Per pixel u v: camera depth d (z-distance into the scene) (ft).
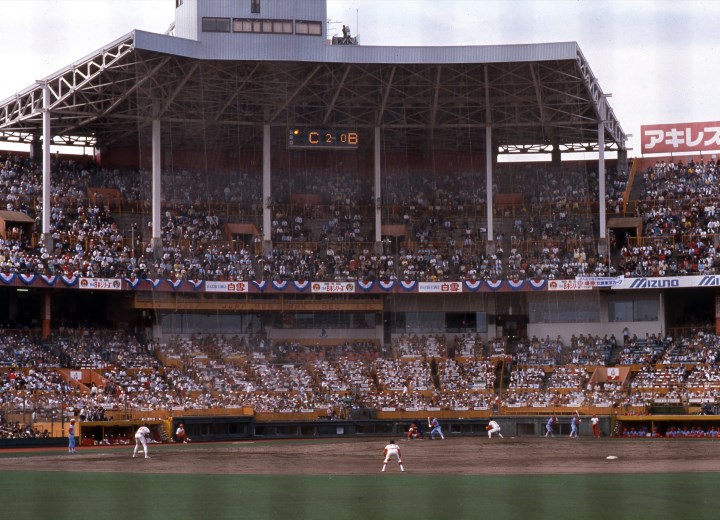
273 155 249.14
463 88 257.75
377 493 108.58
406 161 261.65
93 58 240.32
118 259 254.06
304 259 243.81
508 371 254.88
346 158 256.73
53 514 92.43
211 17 236.63
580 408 244.42
